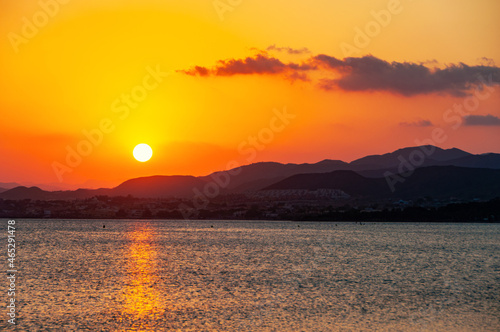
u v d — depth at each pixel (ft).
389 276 258.57
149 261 328.29
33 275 252.42
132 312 165.27
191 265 304.91
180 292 203.72
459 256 380.17
